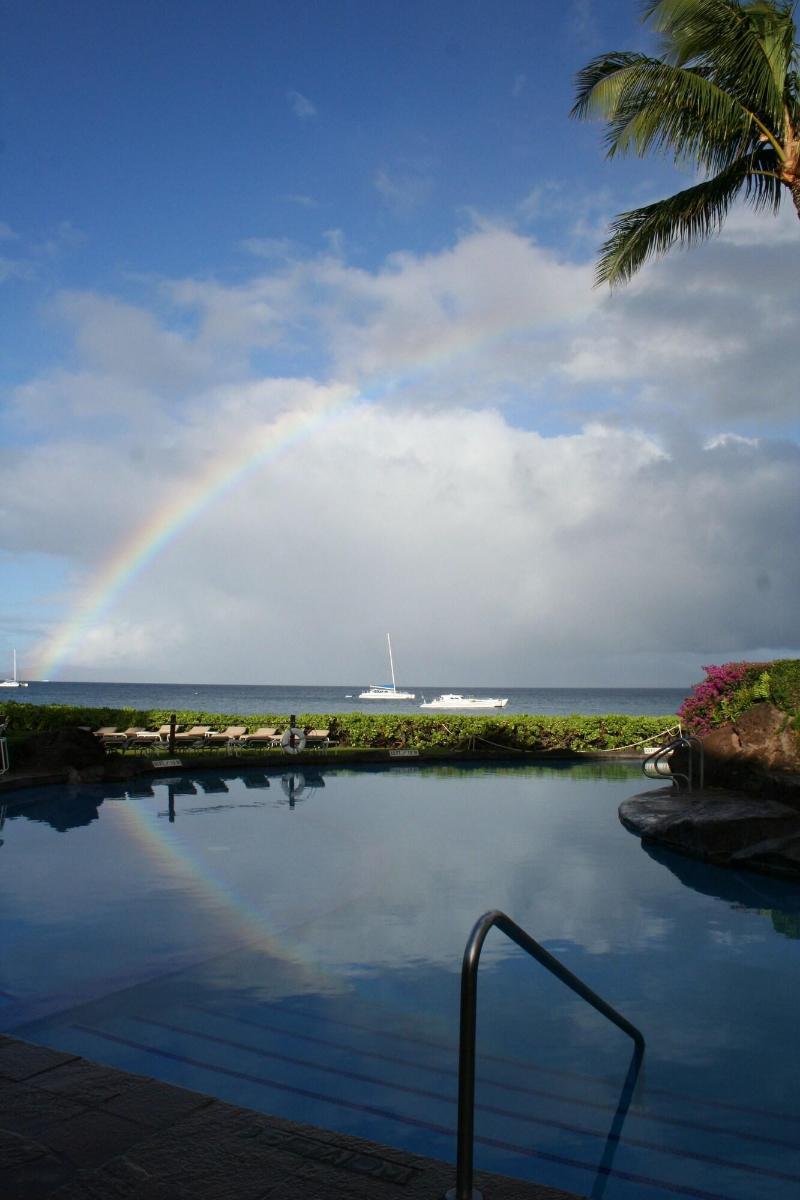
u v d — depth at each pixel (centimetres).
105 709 2314
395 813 1248
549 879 834
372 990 520
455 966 569
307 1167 255
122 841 1007
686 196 1391
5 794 1369
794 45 1243
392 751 2002
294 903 732
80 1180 247
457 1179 237
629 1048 440
